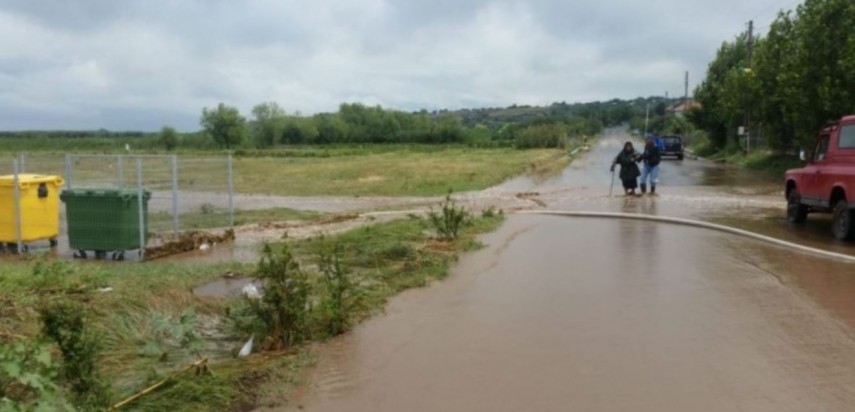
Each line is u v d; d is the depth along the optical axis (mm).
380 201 21562
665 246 11688
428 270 9477
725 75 49500
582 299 7910
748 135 41375
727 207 17797
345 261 10172
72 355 4504
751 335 6422
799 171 14055
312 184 28891
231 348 6207
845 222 12016
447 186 26203
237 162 49844
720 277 9055
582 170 36906
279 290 6324
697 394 5020
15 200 12203
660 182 27109
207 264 9938
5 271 8086
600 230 13844
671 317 7078
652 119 117688
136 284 7777
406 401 4980
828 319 6945
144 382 5160
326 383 5336
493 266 10023
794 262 10133
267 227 15094
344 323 6723
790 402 4859
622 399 4945
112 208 11570
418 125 101812
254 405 4898
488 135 102250
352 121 103125
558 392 5098
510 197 21812
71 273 8102
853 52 23812
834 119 25500
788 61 29125
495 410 4793
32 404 3881
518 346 6199
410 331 6723
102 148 66062
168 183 23656
